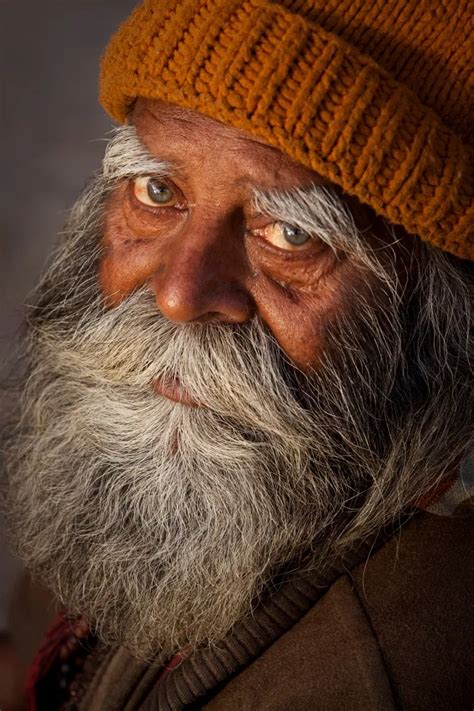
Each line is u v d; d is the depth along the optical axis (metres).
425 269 0.89
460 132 0.80
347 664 0.83
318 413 0.89
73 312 1.01
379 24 0.78
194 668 0.91
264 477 0.91
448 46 0.79
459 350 0.92
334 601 0.87
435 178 0.77
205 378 0.88
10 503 1.21
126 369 0.92
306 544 0.92
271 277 0.86
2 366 1.39
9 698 1.30
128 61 0.83
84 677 1.12
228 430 0.90
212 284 0.84
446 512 0.90
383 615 0.85
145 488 0.94
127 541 0.97
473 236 0.81
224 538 0.92
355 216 0.83
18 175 2.48
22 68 2.69
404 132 0.76
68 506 1.02
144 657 0.98
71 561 1.04
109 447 0.96
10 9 2.82
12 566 1.82
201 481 0.92
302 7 0.79
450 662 0.83
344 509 0.93
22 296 2.17
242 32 0.76
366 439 0.90
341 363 0.88
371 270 0.86
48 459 1.04
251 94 0.76
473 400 0.94
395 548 0.89
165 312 0.84
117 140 0.91
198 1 0.78
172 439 0.92
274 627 0.89
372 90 0.76
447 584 0.86
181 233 0.86
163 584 0.94
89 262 1.00
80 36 2.81
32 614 1.32
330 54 0.75
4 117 2.58
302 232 0.83
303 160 0.77
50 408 1.05
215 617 0.92
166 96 0.79
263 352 0.87
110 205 0.97
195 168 0.82
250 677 0.89
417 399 0.92
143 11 0.84
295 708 0.84
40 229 2.38
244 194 0.82
